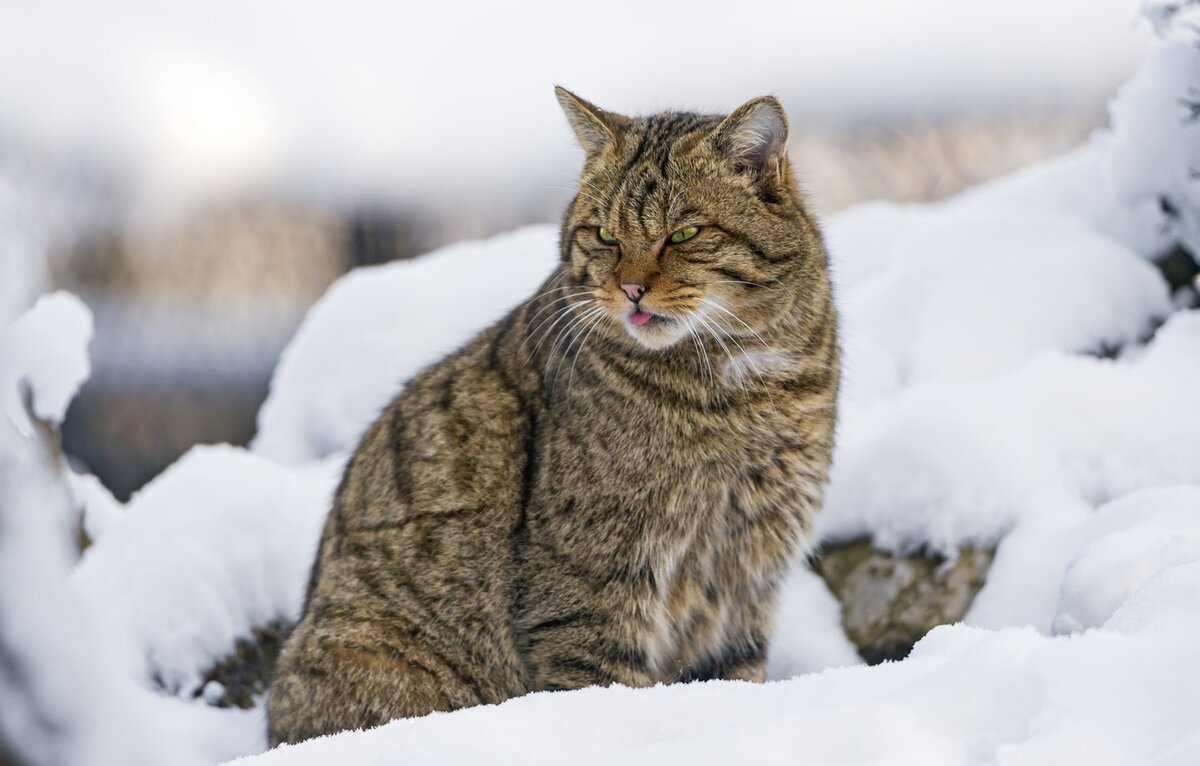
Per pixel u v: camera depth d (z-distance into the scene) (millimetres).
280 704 8289
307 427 11938
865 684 5141
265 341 20906
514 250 12461
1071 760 3994
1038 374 9648
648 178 7668
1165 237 10812
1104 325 10484
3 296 6305
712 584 7980
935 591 9055
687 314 7488
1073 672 4387
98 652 5664
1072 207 11758
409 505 8086
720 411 7609
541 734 4895
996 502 9008
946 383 10195
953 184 21547
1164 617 5066
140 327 20625
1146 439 8984
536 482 7777
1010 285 10820
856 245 12734
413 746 4906
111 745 5617
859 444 9852
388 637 8031
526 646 7785
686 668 8141
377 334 11984
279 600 9945
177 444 19141
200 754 8859
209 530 9977
